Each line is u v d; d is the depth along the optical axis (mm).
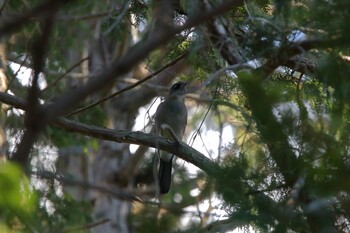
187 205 9266
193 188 9688
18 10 14844
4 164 5266
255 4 10250
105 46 20984
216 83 9797
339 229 6082
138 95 23125
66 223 14469
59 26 17156
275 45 8367
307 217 6102
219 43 8875
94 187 16500
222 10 4121
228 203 6844
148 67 12539
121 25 11641
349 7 6496
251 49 8617
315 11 7391
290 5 8086
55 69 17422
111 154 24906
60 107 3723
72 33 18109
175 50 11500
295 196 6293
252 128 8078
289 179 6684
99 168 24547
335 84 7277
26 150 3742
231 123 10734
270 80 8688
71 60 22297
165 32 4137
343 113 7855
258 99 5523
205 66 10453
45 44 3812
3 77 15812
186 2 8984
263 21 8469
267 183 7035
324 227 5945
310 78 9672
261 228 6562
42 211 13633
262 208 6629
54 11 3734
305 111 7047
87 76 19484
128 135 10742
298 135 6379
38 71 3777
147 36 10203
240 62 8461
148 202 9844
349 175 5172
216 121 12547
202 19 4094
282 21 8266
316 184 5559
